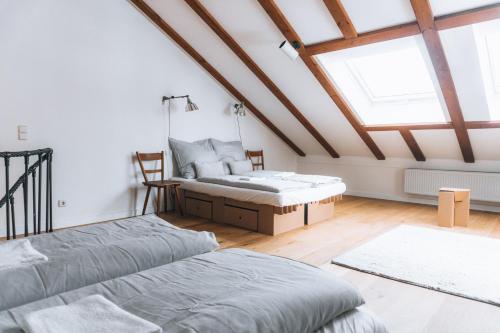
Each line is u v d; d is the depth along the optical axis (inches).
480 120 166.4
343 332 49.6
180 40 184.7
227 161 202.7
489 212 195.3
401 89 192.7
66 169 152.3
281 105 213.6
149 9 171.5
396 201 226.5
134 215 177.6
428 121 184.9
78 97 154.4
